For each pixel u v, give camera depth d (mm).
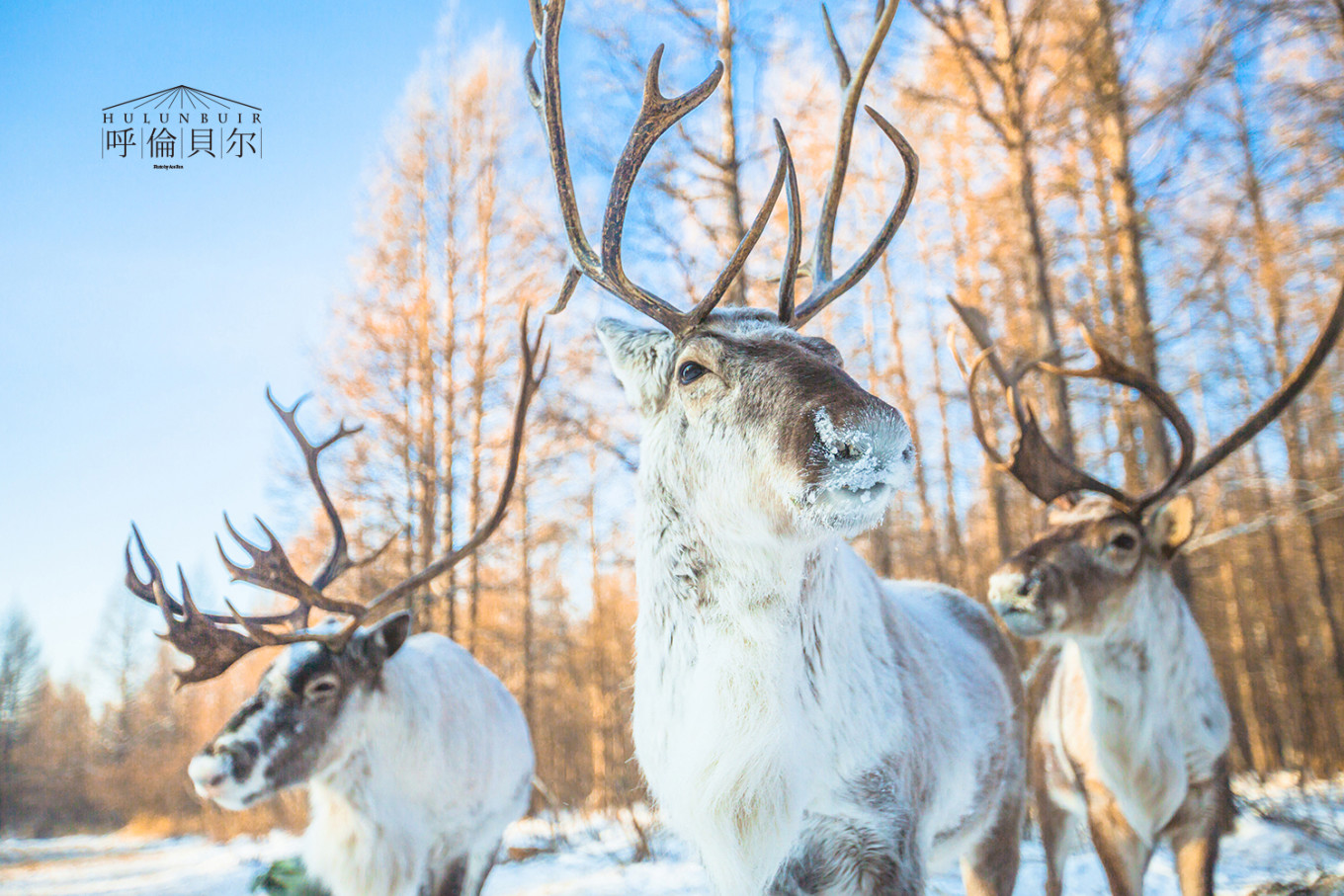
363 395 16500
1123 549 4039
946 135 15570
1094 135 10828
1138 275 10266
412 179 17531
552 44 2576
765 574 2330
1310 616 20344
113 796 32250
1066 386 9750
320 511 16062
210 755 4383
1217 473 14492
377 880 4695
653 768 2561
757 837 2299
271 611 20953
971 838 3277
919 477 17359
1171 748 3955
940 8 10414
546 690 20969
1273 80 9141
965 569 17344
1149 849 3971
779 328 2514
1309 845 6207
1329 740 16594
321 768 4645
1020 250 10383
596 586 20859
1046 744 4562
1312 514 14133
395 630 4910
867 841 2430
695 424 2434
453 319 16953
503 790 5680
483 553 16359
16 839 29797
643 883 6965
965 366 4852
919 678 2824
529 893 7082
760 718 2299
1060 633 3984
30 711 53406
